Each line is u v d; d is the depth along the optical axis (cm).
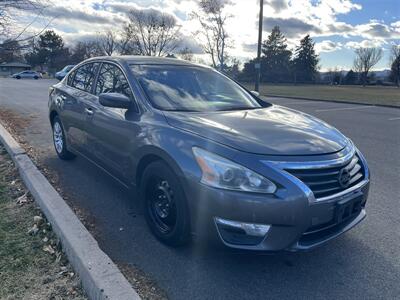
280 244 280
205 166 292
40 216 380
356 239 372
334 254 344
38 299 263
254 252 283
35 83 3262
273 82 8100
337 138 343
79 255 288
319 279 306
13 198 430
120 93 410
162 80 420
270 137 311
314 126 363
